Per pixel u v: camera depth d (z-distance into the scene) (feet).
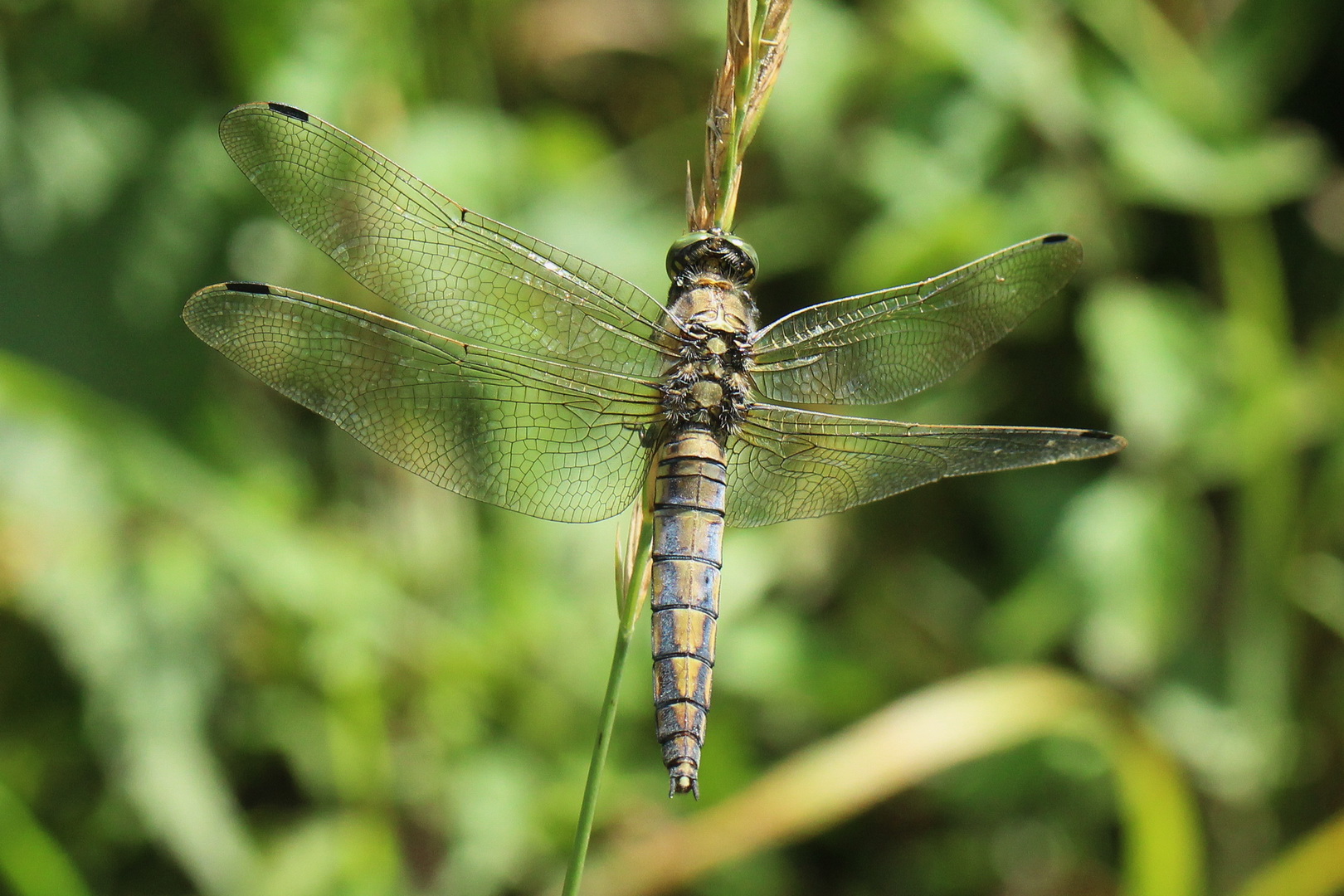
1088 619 2.67
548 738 2.64
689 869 2.58
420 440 2.47
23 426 2.63
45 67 2.68
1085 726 2.60
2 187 2.66
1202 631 2.69
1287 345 2.69
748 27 2.42
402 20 2.69
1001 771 2.69
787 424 2.50
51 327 2.66
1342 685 2.68
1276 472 2.68
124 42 2.68
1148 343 2.69
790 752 2.69
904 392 2.52
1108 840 2.69
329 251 2.47
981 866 2.69
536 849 2.63
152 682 2.62
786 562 2.69
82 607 2.62
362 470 2.69
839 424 2.50
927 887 2.69
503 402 2.47
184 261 2.68
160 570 2.64
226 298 2.46
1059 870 2.69
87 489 2.63
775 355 2.51
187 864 2.61
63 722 2.65
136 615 2.63
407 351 2.47
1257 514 2.68
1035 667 2.68
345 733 2.63
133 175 2.68
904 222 2.69
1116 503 2.68
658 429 2.48
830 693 2.67
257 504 2.66
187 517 2.65
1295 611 2.69
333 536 2.67
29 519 2.62
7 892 2.57
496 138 2.69
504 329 2.49
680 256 2.51
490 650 2.65
